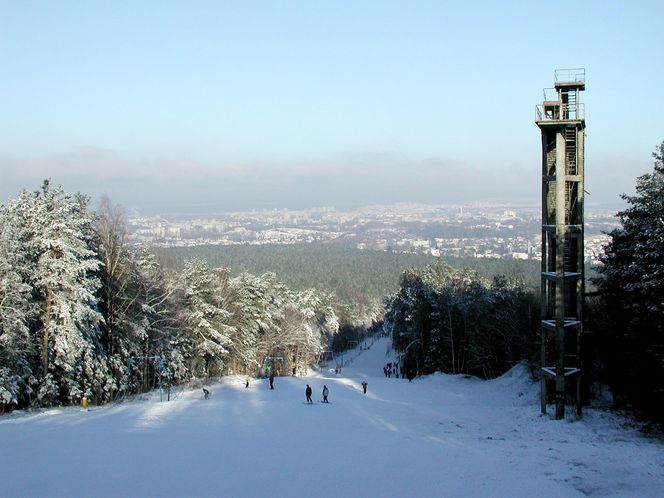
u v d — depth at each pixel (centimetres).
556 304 3334
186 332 5625
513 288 7431
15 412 3491
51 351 3847
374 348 13138
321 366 10012
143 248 5838
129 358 4603
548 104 3441
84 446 2484
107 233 4553
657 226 3005
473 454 2503
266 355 7256
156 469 2127
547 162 3588
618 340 3522
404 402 4381
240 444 2625
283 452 2472
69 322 3778
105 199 5066
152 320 5025
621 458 2444
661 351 2989
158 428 2992
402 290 8850
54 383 3803
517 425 3269
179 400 4341
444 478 2080
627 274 3200
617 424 3175
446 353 6831
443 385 5594
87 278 4041
